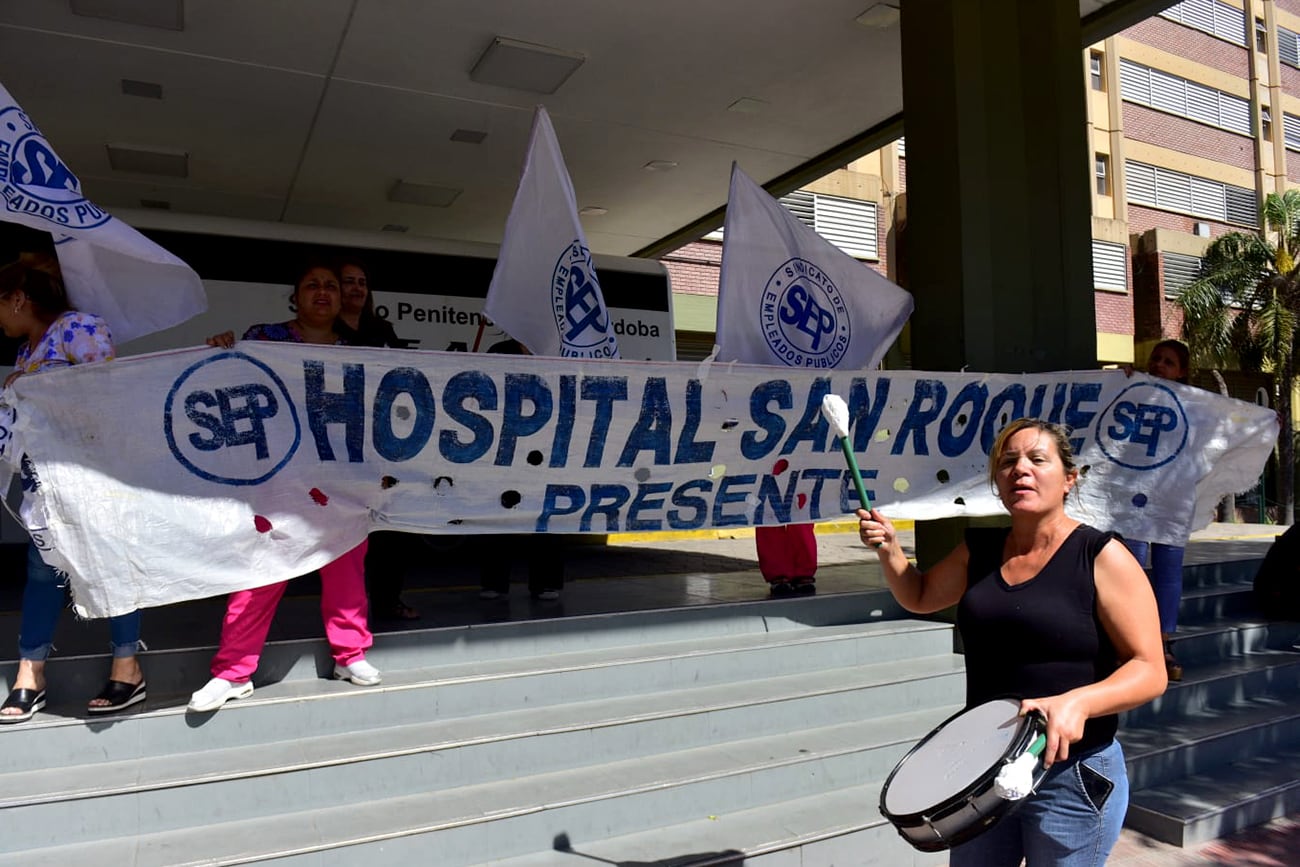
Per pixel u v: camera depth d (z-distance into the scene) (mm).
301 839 3229
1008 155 6016
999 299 5883
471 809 3521
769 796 4078
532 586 5559
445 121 8281
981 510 5480
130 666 3611
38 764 3395
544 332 4629
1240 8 26547
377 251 8352
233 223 7863
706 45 7055
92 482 3424
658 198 10703
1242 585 7305
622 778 3883
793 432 5066
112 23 6414
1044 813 2293
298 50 6914
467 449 4277
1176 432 5582
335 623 4008
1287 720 5441
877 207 17875
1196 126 25234
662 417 4715
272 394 3854
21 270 3631
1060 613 2270
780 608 5383
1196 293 20969
